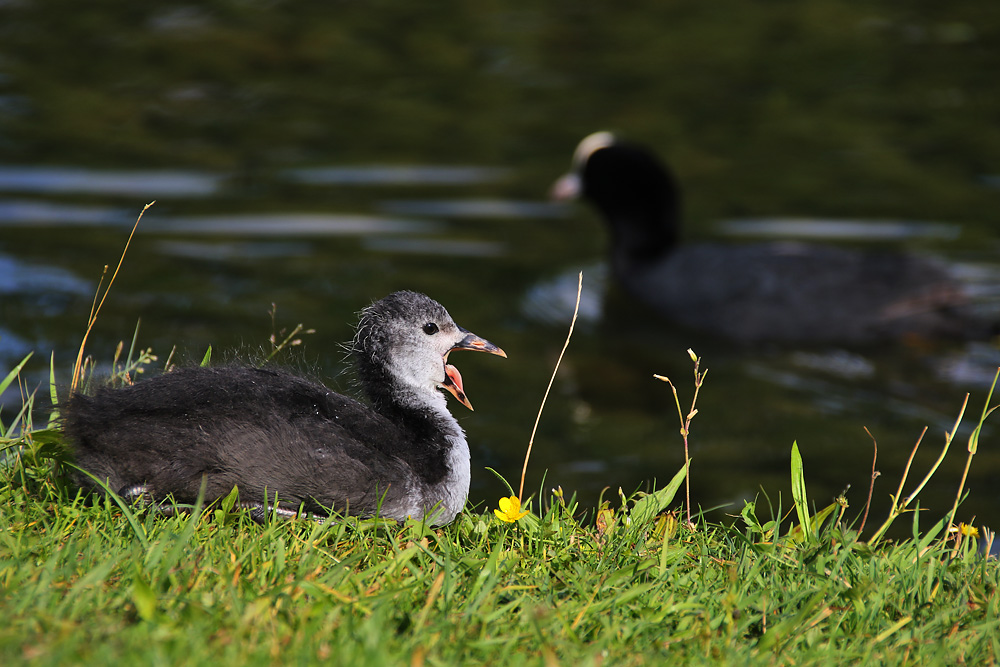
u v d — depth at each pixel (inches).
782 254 633.6
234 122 903.7
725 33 1178.0
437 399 313.9
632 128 914.1
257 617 209.0
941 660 221.1
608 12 1248.8
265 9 1223.5
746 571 256.8
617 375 551.8
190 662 188.4
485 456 454.0
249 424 274.4
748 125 925.8
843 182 807.7
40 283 595.8
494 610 228.7
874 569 255.4
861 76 1047.0
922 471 450.3
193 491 272.1
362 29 1167.0
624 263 674.8
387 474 285.7
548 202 781.3
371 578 237.8
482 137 892.0
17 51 1062.4
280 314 570.9
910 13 1256.8
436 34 1155.9
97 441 267.0
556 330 599.2
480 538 268.7
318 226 714.2
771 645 221.3
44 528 253.9
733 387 540.7
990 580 260.7
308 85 1000.2
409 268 661.9
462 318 594.9
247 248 671.8
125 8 1210.6
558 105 964.0
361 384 317.4
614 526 278.1
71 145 833.5
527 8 1255.5
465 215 752.3
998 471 450.0
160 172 789.9
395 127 906.7
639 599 239.1
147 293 591.5
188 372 290.5
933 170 831.1
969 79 1035.9
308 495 277.6
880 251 686.5
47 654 186.1
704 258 645.9
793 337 604.1
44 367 488.4
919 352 584.7
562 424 491.2
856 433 487.2
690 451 465.4
